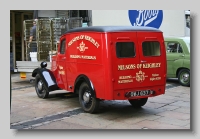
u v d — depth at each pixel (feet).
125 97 23.76
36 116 25.21
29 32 44.21
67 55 28.50
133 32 24.20
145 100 27.14
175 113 25.71
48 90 30.99
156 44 25.48
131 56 23.97
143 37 24.67
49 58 39.75
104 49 23.21
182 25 51.60
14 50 54.19
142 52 24.53
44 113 26.20
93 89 24.59
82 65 26.00
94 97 24.70
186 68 38.65
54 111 26.86
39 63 39.99
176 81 42.91
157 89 25.50
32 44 43.52
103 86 23.54
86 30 25.26
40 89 32.71
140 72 24.41
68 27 41.50
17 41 54.70
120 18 52.24
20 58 55.06
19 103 30.19
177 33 51.80
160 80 25.59
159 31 25.70
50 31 40.09
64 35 29.14
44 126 22.41
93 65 24.52
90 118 24.45
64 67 29.27
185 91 35.50
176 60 39.58
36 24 40.98
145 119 24.00
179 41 39.86
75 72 27.17
